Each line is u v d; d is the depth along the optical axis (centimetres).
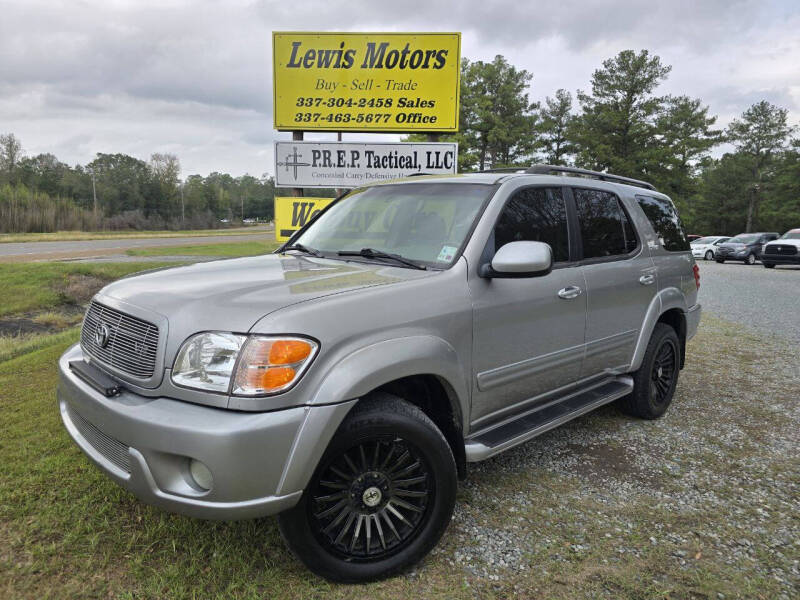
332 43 827
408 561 235
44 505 274
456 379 253
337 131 850
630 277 376
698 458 362
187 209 11950
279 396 197
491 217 286
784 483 328
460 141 3781
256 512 197
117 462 219
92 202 10581
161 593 217
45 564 231
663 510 294
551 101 5344
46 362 542
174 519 265
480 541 262
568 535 269
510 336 284
